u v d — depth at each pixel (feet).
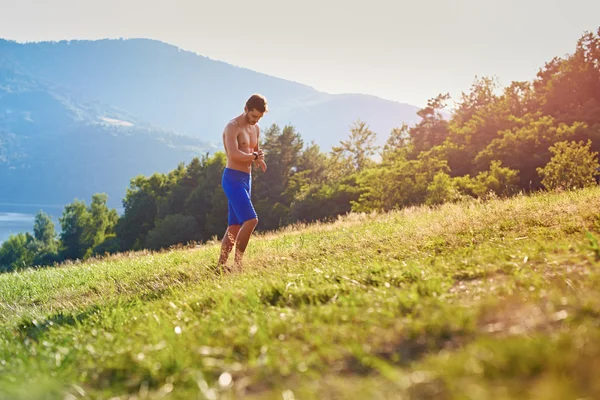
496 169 123.24
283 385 8.46
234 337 11.46
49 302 28.58
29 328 19.52
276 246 34.55
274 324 11.79
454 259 16.76
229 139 25.45
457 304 11.17
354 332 10.32
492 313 10.30
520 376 7.14
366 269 17.56
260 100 25.79
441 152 177.78
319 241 33.19
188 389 9.14
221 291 17.43
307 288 15.44
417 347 9.34
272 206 230.27
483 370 7.30
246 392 8.68
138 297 21.97
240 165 25.73
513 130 181.68
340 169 301.43
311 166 297.94
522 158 152.97
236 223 26.27
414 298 11.85
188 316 15.31
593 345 7.59
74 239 342.85
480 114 210.18
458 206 39.42
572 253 14.89
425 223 29.32
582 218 21.34
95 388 10.31
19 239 366.43
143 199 288.71
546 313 9.68
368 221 43.88
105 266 42.19
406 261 18.30
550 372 6.98
